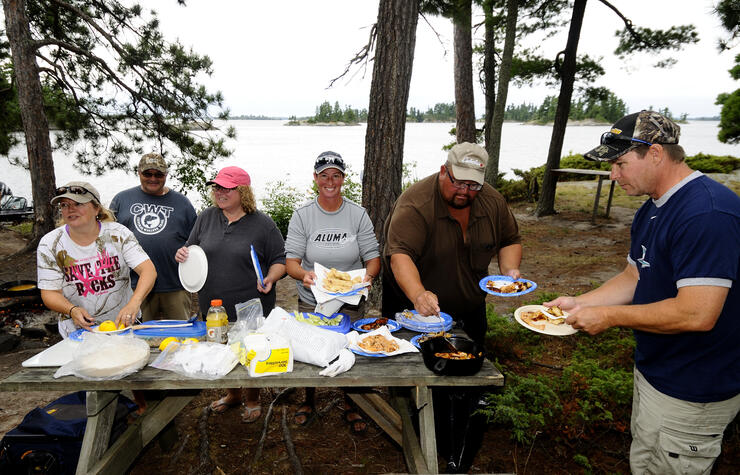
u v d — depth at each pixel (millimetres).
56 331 4793
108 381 1949
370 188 5023
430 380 1977
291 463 2680
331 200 2898
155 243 3387
